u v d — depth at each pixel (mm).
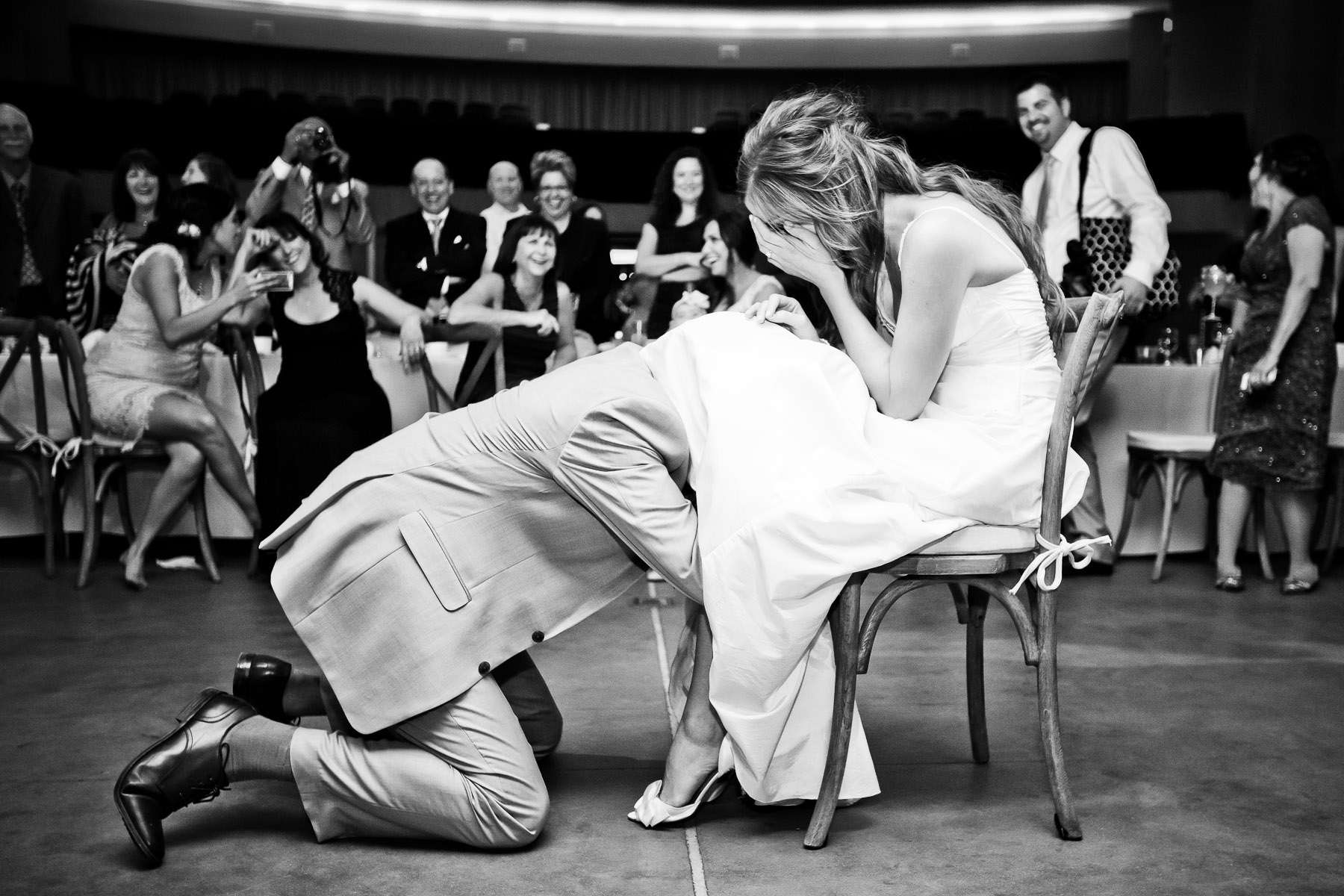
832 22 15156
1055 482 1845
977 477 1816
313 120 4113
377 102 13719
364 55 14867
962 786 2125
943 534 1806
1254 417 4051
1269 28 11641
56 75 12289
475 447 1884
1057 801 1875
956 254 1855
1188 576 4430
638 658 3133
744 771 1843
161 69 14109
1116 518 4750
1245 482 4066
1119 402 4668
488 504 1867
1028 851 1822
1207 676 2932
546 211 5668
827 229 1915
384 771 1800
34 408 4629
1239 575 4145
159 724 2514
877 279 2012
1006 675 2941
